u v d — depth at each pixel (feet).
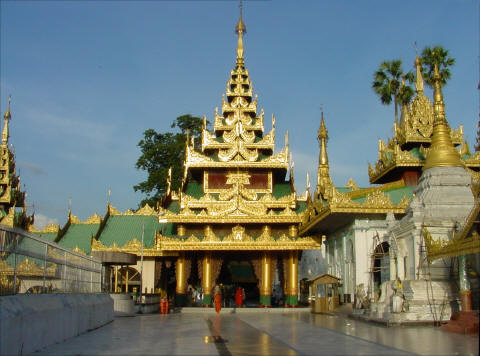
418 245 99.71
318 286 180.14
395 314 90.79
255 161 192.65
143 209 202.80
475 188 92.17
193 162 192.54
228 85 214.48
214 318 127.44
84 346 65.51
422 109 154.71
